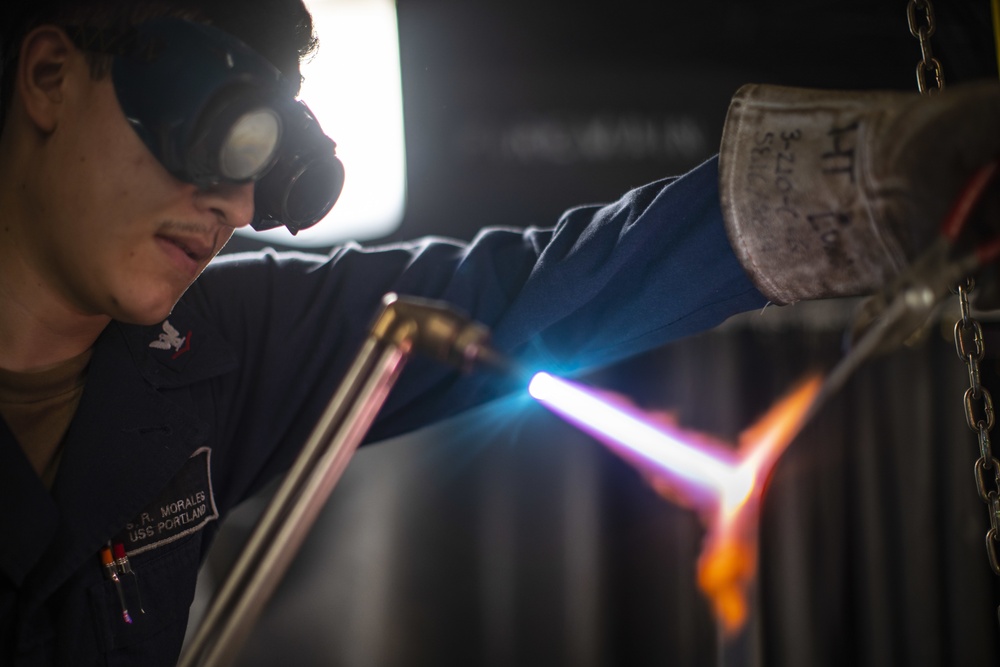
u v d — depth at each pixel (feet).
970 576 9.21
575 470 10.68
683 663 10.01
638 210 3.36
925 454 9.34
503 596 10.79
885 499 9.52
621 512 10.47
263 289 3.73
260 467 3.63
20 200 2.75
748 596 9.20
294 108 2.82
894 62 9.30
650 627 10.21
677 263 3.26
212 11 2.70
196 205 2.69
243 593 2.14
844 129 2.78
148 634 3.12
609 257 3.29
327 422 2.18
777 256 2.95
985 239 2.41
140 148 2.60
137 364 3.14
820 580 9.45
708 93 9.37
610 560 10.43
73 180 2.64
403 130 9.43
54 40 2.65
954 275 2.16
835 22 9.26
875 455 9.47
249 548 2.15
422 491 11.21
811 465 9.50
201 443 3.30
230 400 3.55
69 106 2.64
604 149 9.41
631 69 9.37
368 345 2.19
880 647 9.39
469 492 11.06
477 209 9.49
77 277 2.73
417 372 3.65
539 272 3.43
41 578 2.83
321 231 9.62
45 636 2.90
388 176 9.51
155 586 3.16
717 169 3.17
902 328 2.05
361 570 11.39
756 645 9.23
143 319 2.77
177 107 2.47
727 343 9.83
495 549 10.90
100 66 2.58
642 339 3.52
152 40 2.52
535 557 10.73
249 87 2.50
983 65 6.15
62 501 2.88
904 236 2.66
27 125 2.73
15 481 2.70
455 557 11.09
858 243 2.79
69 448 2.93
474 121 9.41
